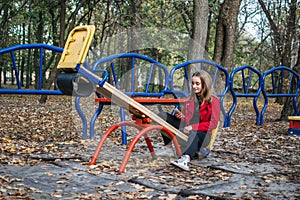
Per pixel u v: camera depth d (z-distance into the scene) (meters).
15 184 3.93
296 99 11.20
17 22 25.52
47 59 37.00
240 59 28.98
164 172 4.65
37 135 7.57
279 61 27.53
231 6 12.83
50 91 6.75
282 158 5.73
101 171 4.60
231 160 5.48
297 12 23.27
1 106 14.85
